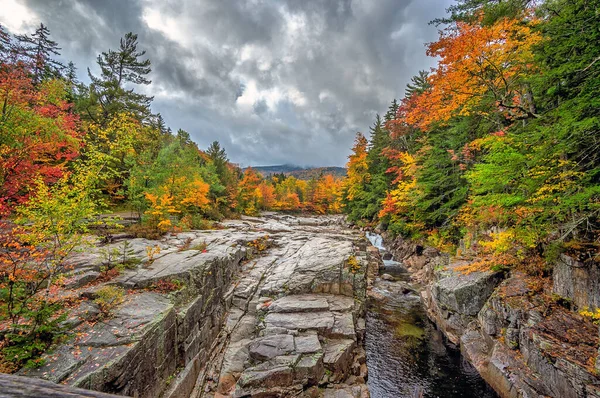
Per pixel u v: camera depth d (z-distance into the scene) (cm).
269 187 6394
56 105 1315
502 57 918
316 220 5000
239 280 1650
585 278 838
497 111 1309
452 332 1232
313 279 1414
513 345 919
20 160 986
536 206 873
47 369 598
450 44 967
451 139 1936
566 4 802
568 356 727
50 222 738
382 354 1137
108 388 626
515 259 1170
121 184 2448
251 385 790
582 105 658
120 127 1051
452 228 2019
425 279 1944
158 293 1020
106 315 827
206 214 3284
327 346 958
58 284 850
